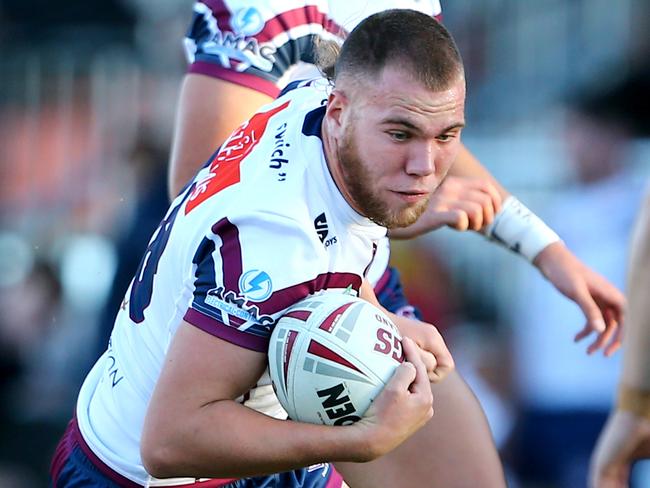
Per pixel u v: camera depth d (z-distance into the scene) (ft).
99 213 91.15
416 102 28.96
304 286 30.32
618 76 79.71
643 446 43.21
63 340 81.97
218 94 38.42
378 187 29.73
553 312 69.00
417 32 29.48
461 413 39.91
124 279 67.62
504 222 42.29
